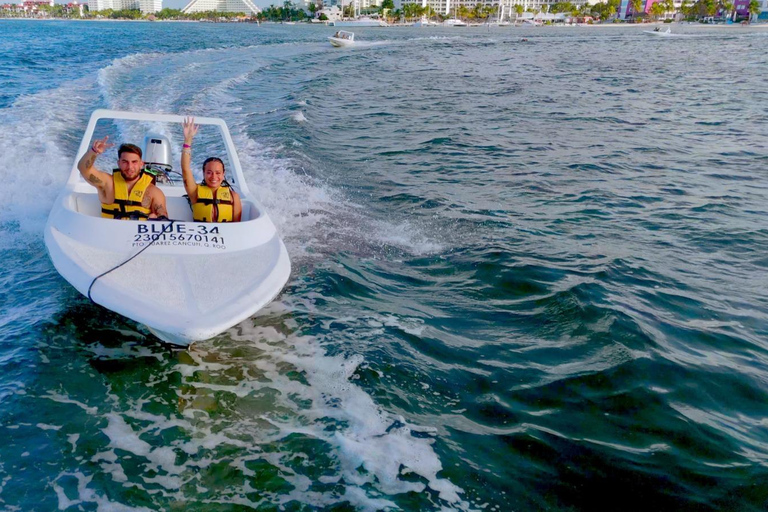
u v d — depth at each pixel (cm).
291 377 381
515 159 1045
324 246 604
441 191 834
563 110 1630
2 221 625
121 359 396
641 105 1733
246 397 361
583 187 874
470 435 334
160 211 505
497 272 556
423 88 2091
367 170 943
